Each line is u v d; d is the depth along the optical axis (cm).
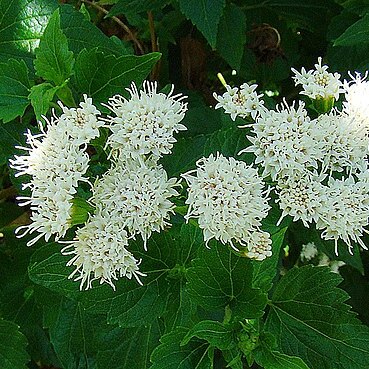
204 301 21
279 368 20
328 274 22
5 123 24
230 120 24
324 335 22
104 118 22
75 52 25
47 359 31
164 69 32
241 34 29
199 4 26
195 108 28
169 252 22
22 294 29
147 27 33
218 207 20
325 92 22
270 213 22
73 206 20
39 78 25
